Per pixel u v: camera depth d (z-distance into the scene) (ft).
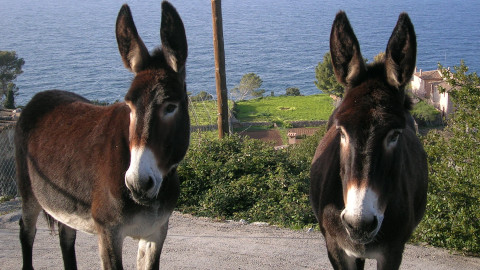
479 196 14.08
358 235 6.24
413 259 13.01
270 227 15.70
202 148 21.25
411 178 7.95
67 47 312.71
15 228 15.28
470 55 261.85
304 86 216.95
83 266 11.93
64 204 8.78
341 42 6.97
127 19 7.45
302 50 339.98
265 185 18.76
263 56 314.14
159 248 8.67
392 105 6.39
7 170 20.71
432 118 80.69
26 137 9.80
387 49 6.66
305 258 12.78
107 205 7.86
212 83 163.53
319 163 8.88
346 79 6.98
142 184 6.72
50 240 14.08
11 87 91.91
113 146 7.96
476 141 16.97
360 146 6.26
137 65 7.50
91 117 9.01
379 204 6.37
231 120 103.24
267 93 200.64
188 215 16.83
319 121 108.37
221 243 13.96
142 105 6.97
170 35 7.26
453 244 13.87
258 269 11.97
